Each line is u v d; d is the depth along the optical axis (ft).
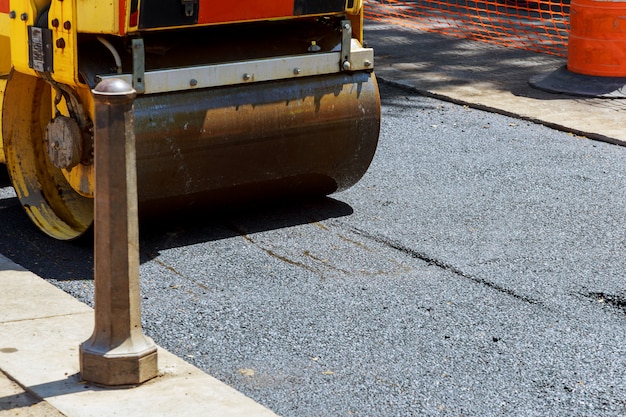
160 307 17.17
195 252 19.79
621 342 16.16
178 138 19.29
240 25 20.83
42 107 21.07
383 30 45.32
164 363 14.80
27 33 19.07
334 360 15.34
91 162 19.48
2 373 14.38
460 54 40.45
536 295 17.94
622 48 33.55
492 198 23.45
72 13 17.95
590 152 27.55
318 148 21.38
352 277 18.66
